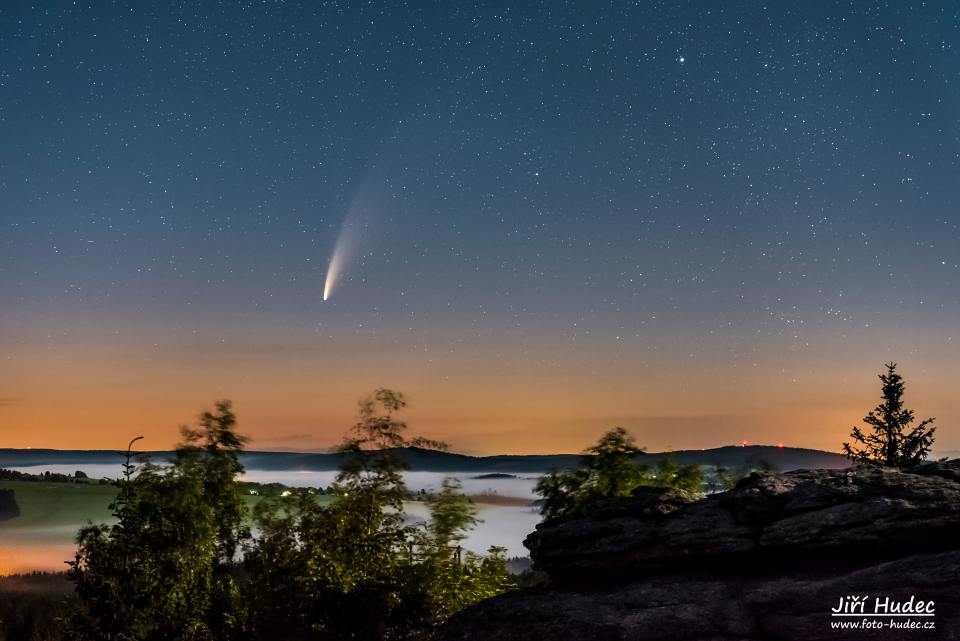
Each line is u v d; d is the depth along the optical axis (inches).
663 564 618.2
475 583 868.0
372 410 920.3
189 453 874.8
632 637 558.3
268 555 883.4
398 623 828.0
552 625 589.6
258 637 828.0
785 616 535.5
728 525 608.1
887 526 554.9
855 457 1619.1
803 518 581.3
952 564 525.0
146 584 807.1
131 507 836.0
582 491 880.9
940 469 627.5
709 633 544.7
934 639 492.7
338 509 866.1
